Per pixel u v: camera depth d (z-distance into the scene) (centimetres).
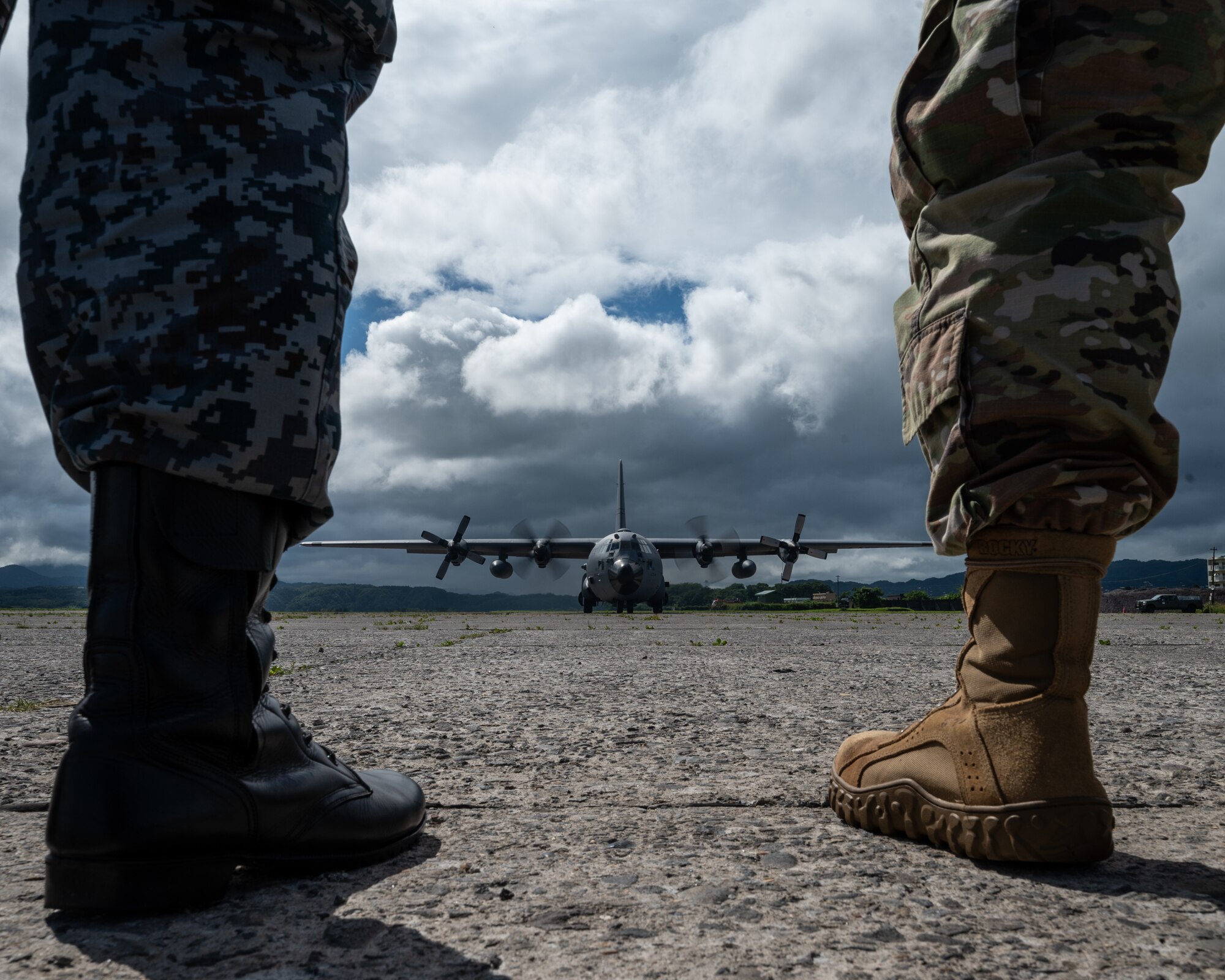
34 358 112
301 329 111
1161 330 121
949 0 140
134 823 98
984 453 123
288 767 118
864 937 96
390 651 696
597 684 414
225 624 109
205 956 90
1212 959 90
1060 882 117
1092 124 122
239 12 114
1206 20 124
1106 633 1097
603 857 130
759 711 311
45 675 477
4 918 102
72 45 109
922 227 138
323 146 119
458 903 108
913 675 464
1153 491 120
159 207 106
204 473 104
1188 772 196
